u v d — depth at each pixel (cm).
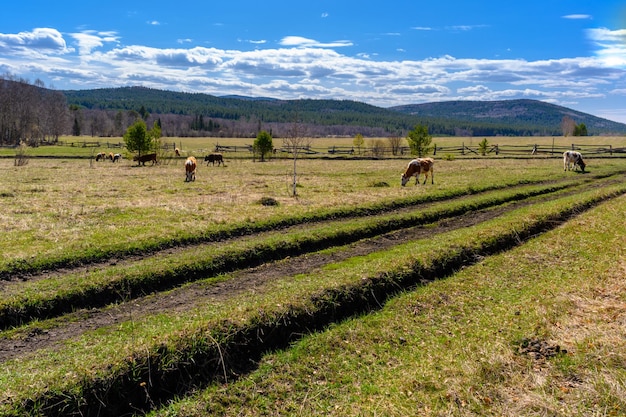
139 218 1853
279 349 917
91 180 3303
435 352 893
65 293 1078
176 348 814
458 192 2673
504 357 826
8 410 646
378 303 1139
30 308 1028
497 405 700
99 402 715
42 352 862
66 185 2934
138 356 776
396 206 2283
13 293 1061
